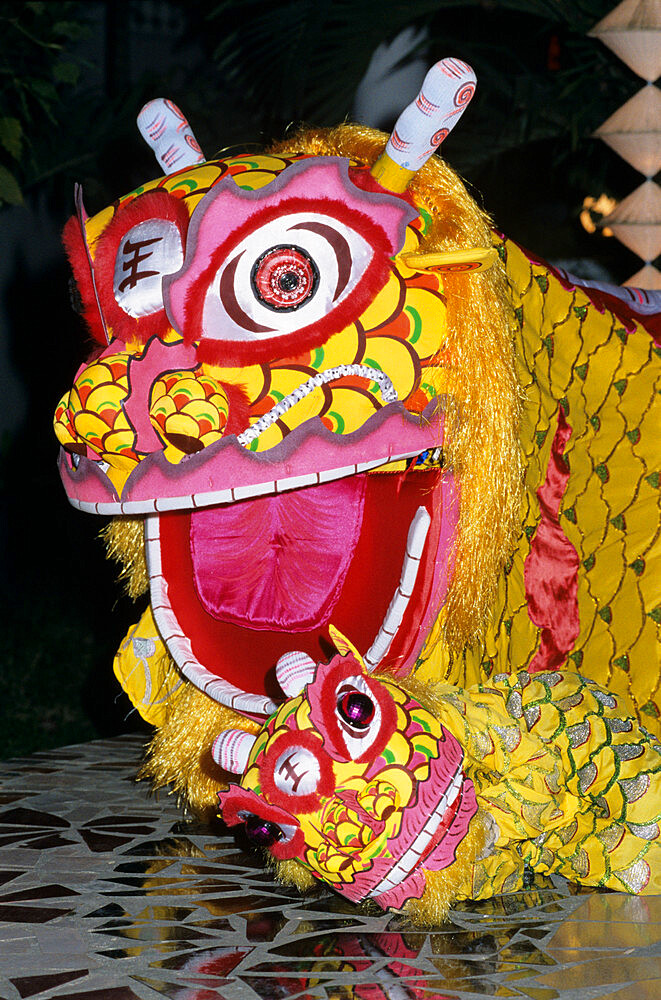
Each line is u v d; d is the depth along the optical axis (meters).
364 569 3.10
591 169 7.18
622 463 3.57
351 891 2.94
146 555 3.31
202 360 2.92
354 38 5.95
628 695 3.50
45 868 3.53
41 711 6.77
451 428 3.06
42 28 6.19
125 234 3.11
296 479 2.88
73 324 10.15
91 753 5.12
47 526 9.62
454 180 3.19
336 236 2.95
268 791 2.82
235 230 2.95
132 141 7.48
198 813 3.99
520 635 3.57
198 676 3.20
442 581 3.15
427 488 3.13
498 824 3.15
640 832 3.28
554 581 3.57
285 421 2.91
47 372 10.19
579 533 3.58
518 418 3.20
